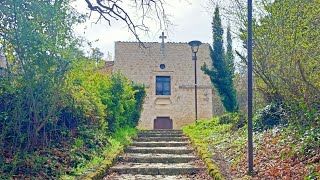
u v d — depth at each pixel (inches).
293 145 300.0
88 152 361.4
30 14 256.7
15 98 287.9
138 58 1114.1
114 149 419.8
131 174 353.7
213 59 776.3
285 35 306.3
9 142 286.4
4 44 269.7
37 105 287.4
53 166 289.9
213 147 433.7
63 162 310.8
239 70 611.8
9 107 288.7
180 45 1122.7
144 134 651.5
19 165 268.1
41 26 266.2
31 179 258.4
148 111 1093.1
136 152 466.0
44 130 315.3
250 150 280.5
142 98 757.9
